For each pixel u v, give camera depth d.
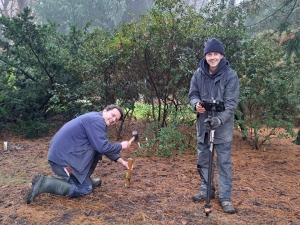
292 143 7.81
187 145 6.68
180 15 6.77
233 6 10.29
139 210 4.02
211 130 3.78
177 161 5.97
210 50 3.84
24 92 8.42
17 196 4.36
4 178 5.06
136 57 6.76
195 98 4.09
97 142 4.12
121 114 4.33
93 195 4.41
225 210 3.99
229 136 3.98
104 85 7.10
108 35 8.04
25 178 5.07
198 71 4.13
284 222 3.80
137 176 5.17
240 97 6.25
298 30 9.60
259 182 5.04
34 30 8.15
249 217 3.91
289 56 9.44
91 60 7.23
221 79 3.91
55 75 8.48
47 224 3.65
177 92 6.96
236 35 6.96
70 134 4.16
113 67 7.07
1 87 8.52
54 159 4.15
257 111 6.92
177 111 6.91
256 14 10.45
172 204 4.19
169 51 6.68
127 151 6.57
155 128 7.32
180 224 3.71
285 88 6.55
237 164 5.92
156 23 6.63
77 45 8.93
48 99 8.59
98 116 4.24
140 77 7.11
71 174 4.22
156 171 5.40
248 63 6.83
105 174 5.25
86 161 4.20
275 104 6.61
